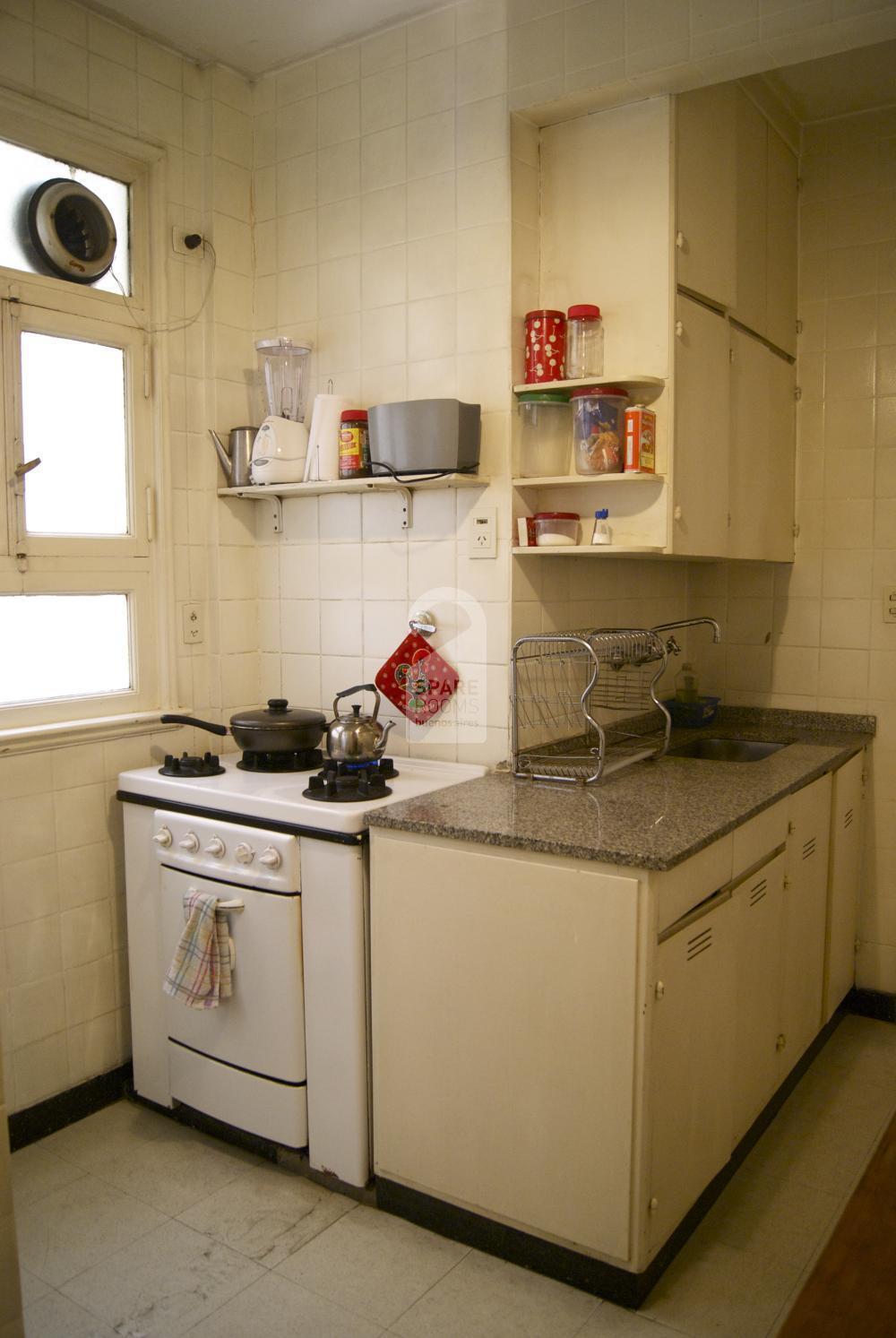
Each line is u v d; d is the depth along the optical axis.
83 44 2.34
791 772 2.40
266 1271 1.89
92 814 2.44
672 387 2.20
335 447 2.47
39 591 2.32
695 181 2.30
